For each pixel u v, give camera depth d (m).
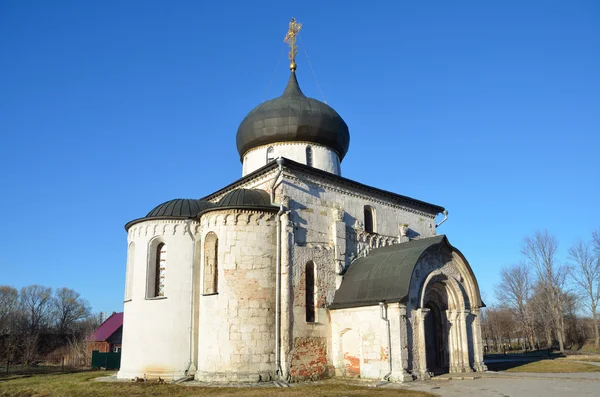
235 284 29.20
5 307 102.19
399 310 27.45
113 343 66.38
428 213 42.28
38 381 32.28
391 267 29.58
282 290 29.69
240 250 29.72
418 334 28.30
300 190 32.38
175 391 25.70
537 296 73.50
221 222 30.33
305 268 31.12
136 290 32.47
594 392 21.88
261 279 29.58
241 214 30.20
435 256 30.97
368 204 37.06
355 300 29.89
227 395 23.64
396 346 27.16
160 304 31.62
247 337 28.50
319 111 37.66
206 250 31.41
